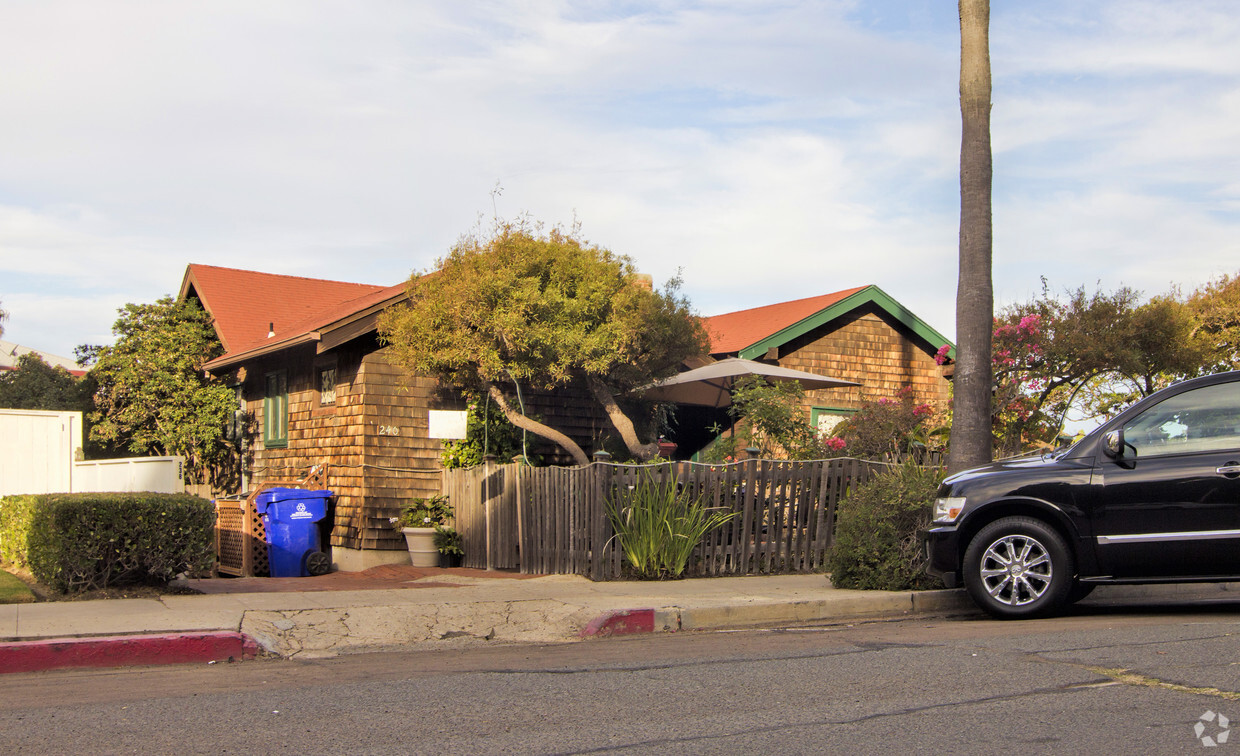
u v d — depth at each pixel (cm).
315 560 1436
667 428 1828
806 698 561
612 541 1096
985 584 828
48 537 948
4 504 1235
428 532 1416
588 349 1348
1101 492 804
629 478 1111
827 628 846
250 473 1959
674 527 1087
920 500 965
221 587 1094
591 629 838
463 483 1430
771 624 882
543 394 1650
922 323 2052
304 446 1717
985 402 1094
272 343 1659
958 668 621
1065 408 1541
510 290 1327
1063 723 490
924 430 1462
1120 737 465
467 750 471
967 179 1113
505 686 611
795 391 1631
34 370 3338
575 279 1402
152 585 976
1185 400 815
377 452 1514
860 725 500
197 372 2120
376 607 872
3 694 611
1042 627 769
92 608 853
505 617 865
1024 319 1448
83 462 1525
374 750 473
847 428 1526
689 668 657
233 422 2000
